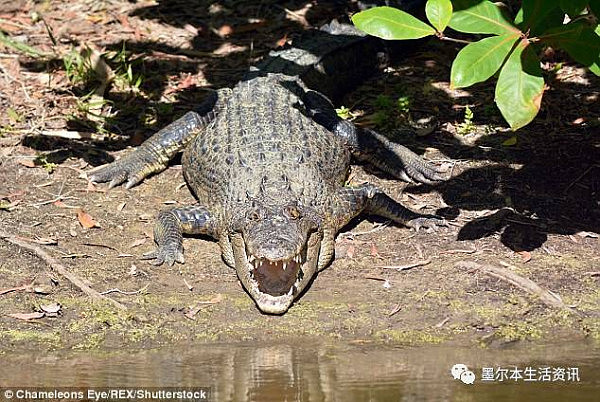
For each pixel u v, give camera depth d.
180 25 13.59
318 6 14.05
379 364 7.70
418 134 11.22
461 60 6.55
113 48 12.91
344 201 9.52
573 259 9.11
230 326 8.29
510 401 7.04
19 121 11.35
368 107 12.01
